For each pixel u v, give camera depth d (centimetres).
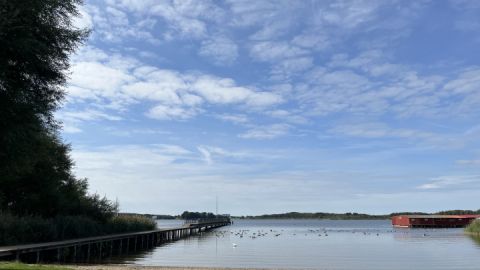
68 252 3192
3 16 1470
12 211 3869
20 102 1647
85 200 4769
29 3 1559
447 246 5272
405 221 12788
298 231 11662
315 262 3516
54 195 4253
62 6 1709
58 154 4366
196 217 12344
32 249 2581
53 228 3344
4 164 1775
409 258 3881
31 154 1880
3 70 1544
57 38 1708
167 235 6450
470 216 11888
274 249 5047
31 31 1611
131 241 4556
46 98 1772
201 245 5600
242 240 7062
